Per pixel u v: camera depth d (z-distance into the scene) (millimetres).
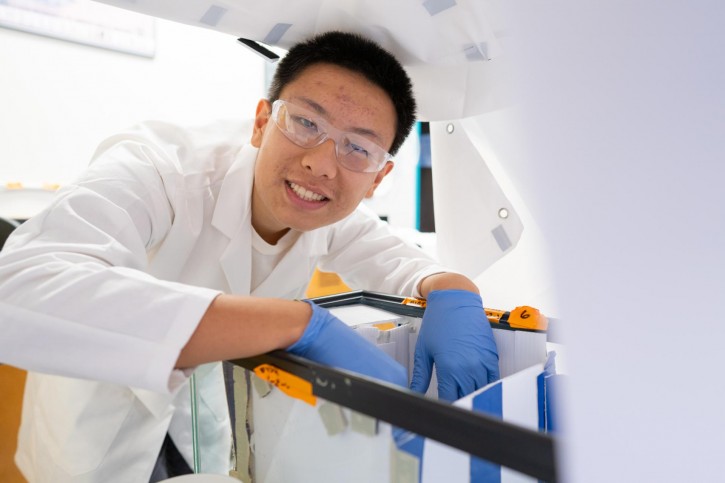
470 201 1054
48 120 2463
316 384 402
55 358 482
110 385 820
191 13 689
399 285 986
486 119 894
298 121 725
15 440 1470
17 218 2264
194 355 480
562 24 193
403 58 821
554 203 203
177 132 965
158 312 481
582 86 190
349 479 400
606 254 190
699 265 173
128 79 2693
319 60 725
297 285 1016
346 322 763
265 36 783
